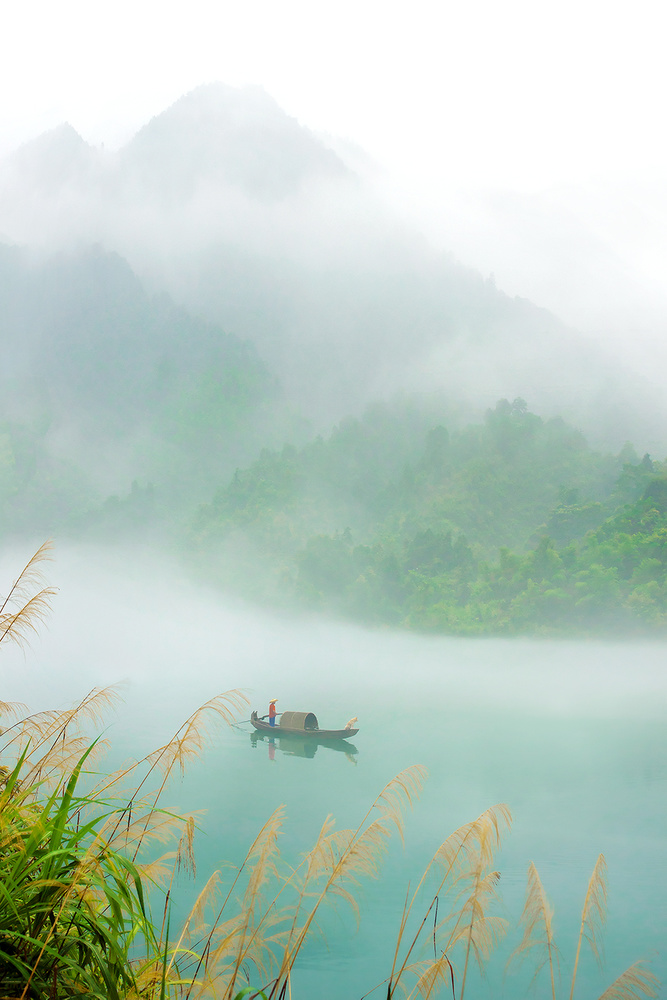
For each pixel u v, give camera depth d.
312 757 33.19
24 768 3.81
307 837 19.44
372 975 11.23
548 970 11.67
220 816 21.98
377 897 14.84
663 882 16.61
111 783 3.81
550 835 21.14
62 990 2.91
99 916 3.13
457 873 3.57
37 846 2.99
